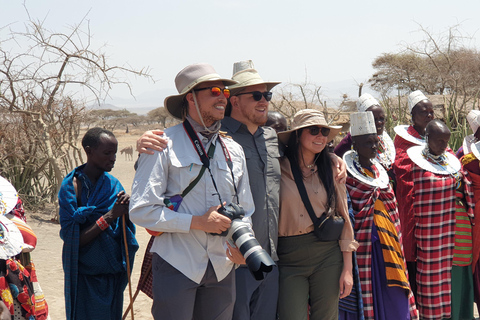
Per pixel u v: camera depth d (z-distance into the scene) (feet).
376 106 18.31
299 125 13.05
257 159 12.59
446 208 16.67
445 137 16.60
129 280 13.17
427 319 16.69
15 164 35.73
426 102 19.21
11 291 10.61
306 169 13.37
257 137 12.94
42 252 25.84
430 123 16.89
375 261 15.25
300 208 13.10
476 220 17.39
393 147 18.44
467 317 17.71
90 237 12.91
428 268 16.63
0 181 11.47
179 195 10.56
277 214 12.66
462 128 31.37
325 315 13.47
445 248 16.69
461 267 17.43
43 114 35.14
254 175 12.39
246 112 12.85
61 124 36.86
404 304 15.23
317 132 12.89
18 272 10.77
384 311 15.23
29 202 35.50
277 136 13.53
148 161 10.44
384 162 17.78
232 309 11.21
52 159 33.12
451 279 17.34
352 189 15.15
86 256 13.03
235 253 10.38
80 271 13.05
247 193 11.35
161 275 10.59
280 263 13.32
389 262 15.11
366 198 15.07
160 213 10.22
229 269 10.77
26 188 36.04
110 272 13.26
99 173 13.69
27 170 35.83
